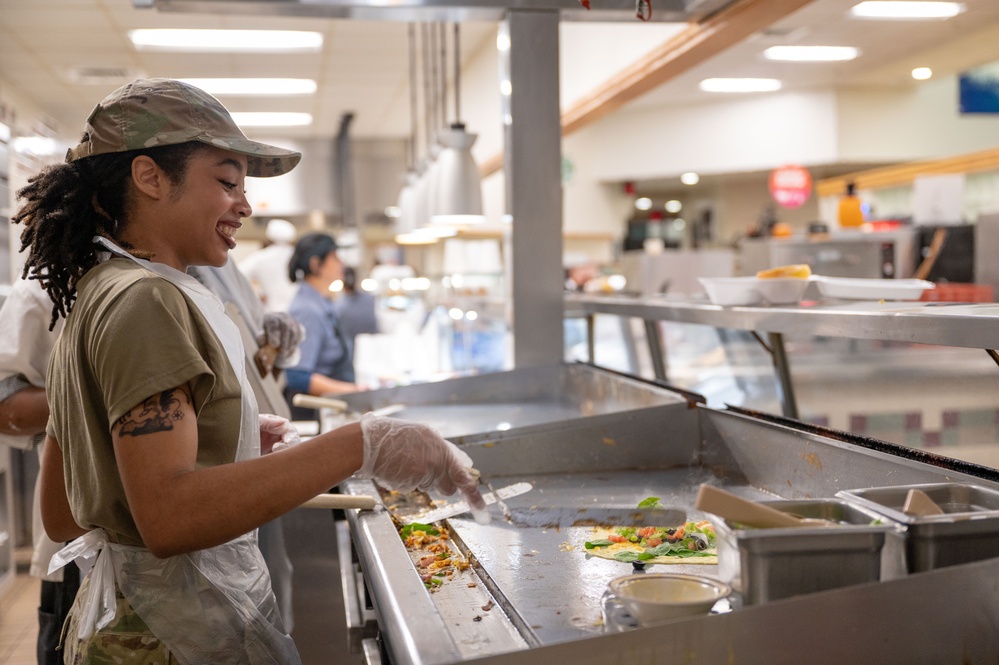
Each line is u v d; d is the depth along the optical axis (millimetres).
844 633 1021
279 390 2924
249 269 7176
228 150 1389
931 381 2488
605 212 10977
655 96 8977
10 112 5473
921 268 5441
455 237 8656
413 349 6605
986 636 1060
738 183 11812
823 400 2928
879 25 5234
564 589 1387
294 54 6465
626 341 4148
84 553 1412
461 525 1808
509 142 3281
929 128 8781
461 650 1178
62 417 1379
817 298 2502
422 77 7430
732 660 997
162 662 1404
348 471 1278
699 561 1506
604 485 2162
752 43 5773
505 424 2654
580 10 3199
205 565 1440
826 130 8750
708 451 2312
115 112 1347
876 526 1061
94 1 5145
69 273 1413
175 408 1212
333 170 10047
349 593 1744
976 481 1340
